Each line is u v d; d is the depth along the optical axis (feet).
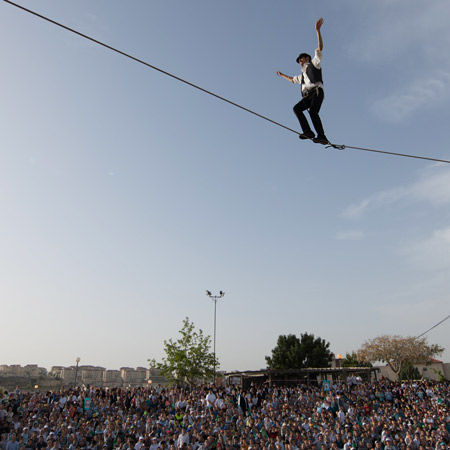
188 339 150.71
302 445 68.28
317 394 105.19
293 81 29.01
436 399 105.50
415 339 195.52
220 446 67.41
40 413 82.07
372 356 196.85
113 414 80.43
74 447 67.56
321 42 26.25
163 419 81.05
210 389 100.73
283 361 202.59
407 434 72.49
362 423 81.35
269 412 85.97
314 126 28.32
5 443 64.90
